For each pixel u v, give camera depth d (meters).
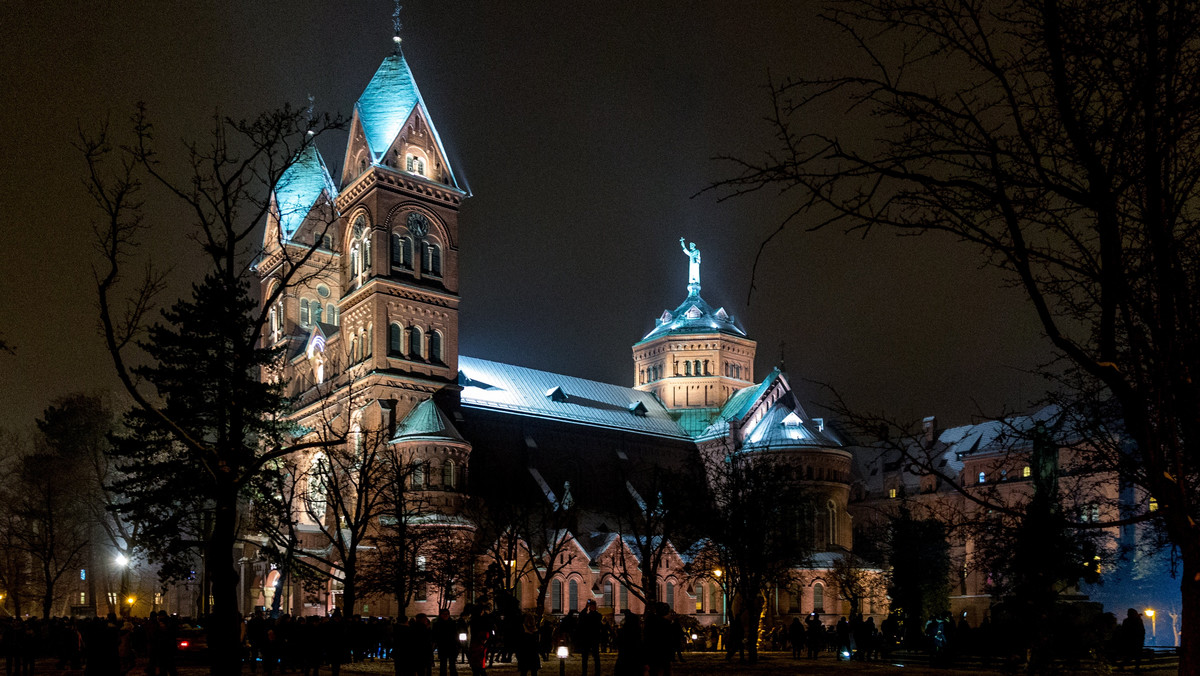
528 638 35.75
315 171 121.75
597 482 123.38
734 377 146.00
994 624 49.94
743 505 72.75
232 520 29.44
